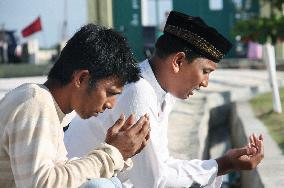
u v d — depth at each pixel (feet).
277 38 55.21
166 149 21.43
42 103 15.37
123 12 103.24
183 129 51.13
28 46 133.80
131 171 20.16
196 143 44.78
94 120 20.57
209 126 68.69
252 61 118.52
